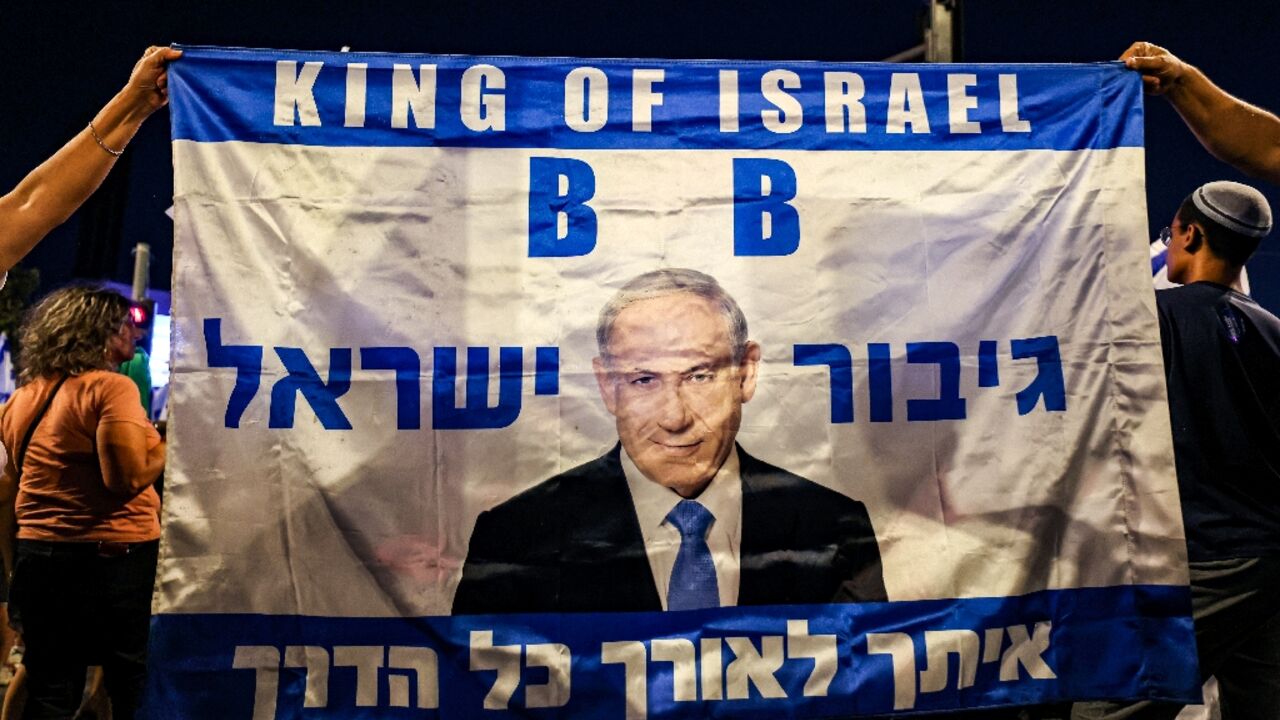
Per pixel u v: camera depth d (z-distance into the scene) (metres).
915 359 2.86
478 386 2.79
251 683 2.67
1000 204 2.93
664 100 2.92
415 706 2.69
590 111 2.90
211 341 2.75
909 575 2.79
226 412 2.73
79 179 2.84
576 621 2.73
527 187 2.86
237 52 2.86
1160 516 2.85
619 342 2.82
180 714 2.65
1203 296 3.27
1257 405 3.18
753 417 2.82
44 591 3.48
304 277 2.79
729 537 2.78
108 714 4.25
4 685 5.14
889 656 2.76
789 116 2.94
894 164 2.93
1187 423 3.20
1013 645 2.79
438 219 2.83
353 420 2.75
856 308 2.87
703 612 2.75
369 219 2.82
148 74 2.84
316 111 2.85
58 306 3.61
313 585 2.71
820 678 2.74
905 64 2.97
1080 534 2.84
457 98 2.88
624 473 2.79
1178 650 2.81
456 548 2.74
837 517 2.80
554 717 2.70
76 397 3.52
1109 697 2.79
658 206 2.88
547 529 2.75
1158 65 2.99
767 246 2.88
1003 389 2.87
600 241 2.85
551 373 2.80
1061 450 2.86
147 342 7.74
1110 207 2.95
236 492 2.72
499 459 2.77
